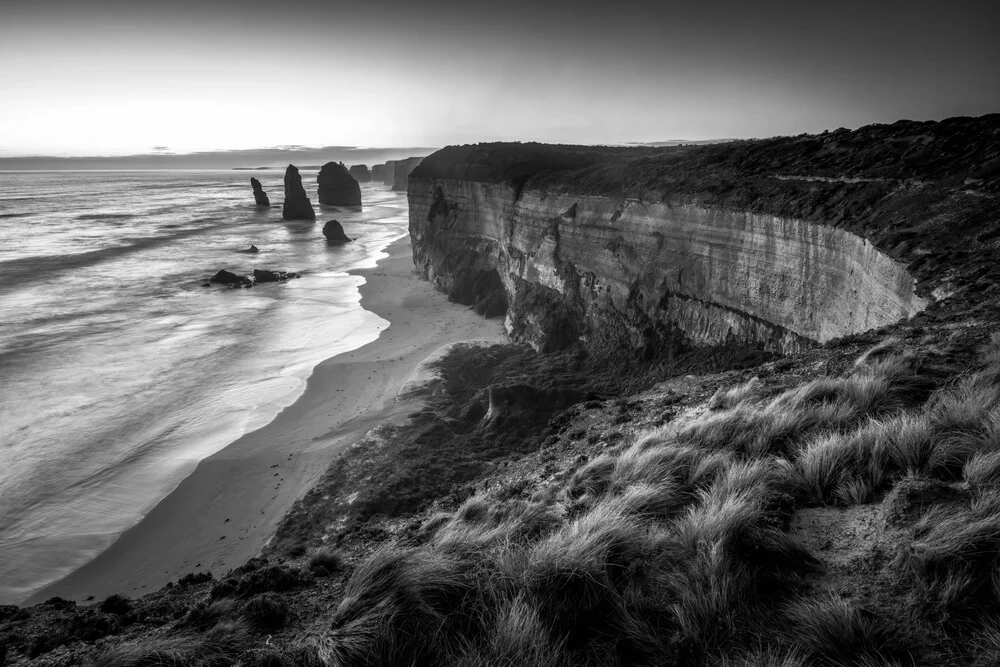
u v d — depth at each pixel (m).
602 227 31.58
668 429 8.45
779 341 21.08
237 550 16.69
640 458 6.75
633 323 29.02
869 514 4.44
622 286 29.98
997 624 3.08
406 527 9.46
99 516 18.66
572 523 5.39
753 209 21.97
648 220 28.27
